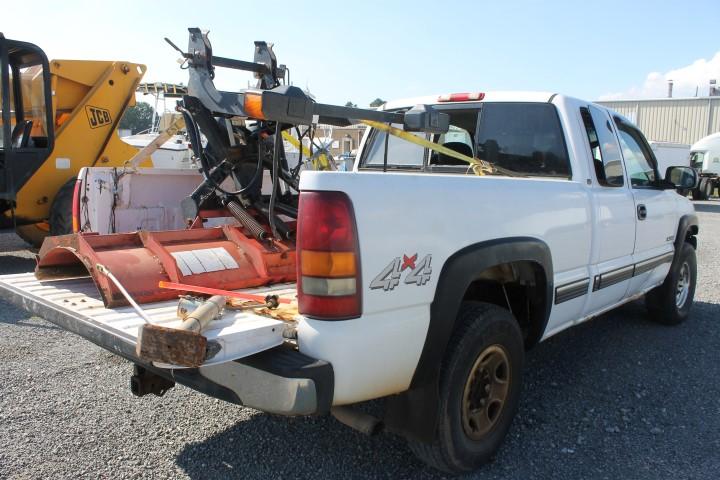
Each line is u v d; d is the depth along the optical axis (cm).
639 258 487
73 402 396
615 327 589
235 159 407
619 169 466
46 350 500
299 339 245
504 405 325
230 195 388
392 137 518
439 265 274
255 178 388
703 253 1089
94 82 895
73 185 830
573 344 534
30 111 851
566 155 417
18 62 846
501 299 375
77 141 878
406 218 259
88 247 295
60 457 325
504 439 339
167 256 306
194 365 214
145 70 938
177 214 451
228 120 402
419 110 391
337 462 324
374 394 259
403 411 284
